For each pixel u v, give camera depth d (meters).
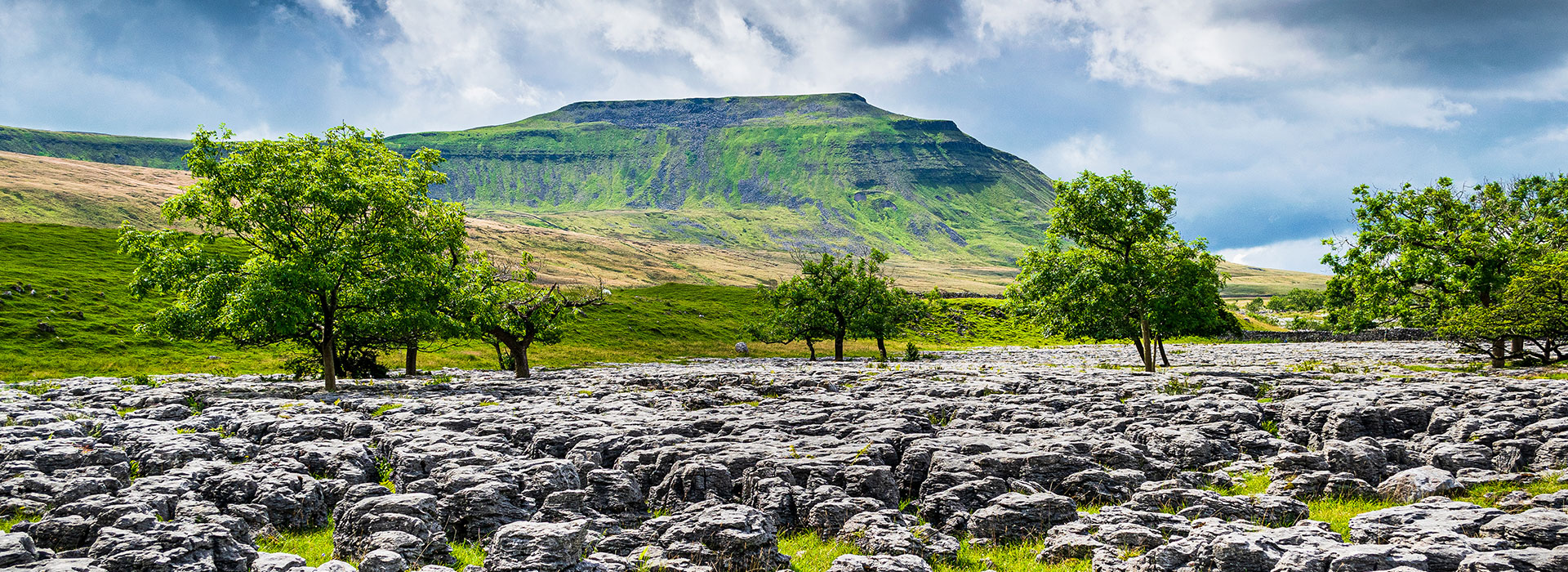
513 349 53.75
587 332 93.69
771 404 31.02
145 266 41.88
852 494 16.91
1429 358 67.56
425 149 48.97
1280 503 15.68
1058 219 56.56
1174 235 55.22
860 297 85.19
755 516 14.12
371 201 41.97
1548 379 37.25
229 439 22.03
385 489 16.89
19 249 95.56
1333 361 64.62
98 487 16.41
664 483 17.78
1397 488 16.86
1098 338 56.50
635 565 13.02
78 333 67.00
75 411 29.30
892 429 22.70
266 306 38.84
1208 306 55.72
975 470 17.78
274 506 15.48
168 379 47.38
